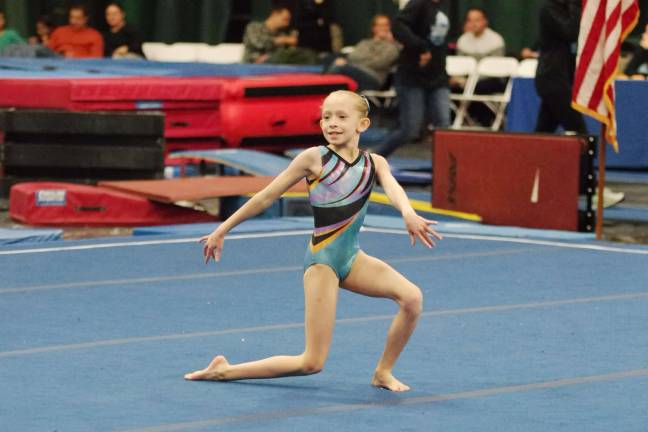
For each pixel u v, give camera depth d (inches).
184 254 807.1
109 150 1055.0
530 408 466.6
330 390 490.0
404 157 1440.7
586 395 486.0
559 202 932.0
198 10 1952.5
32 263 771.4
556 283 722.8
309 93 1304.1
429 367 529.0
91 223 946.1
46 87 1192.8
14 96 1206.3
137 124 1050.7
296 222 939.3
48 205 940.6
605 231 953.5
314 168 472.1
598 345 571.5
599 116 875.4
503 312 641.6
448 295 685.3
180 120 1246.9
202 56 1787.6
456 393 487.8
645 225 984.3
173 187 966.4
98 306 648.4
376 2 1859.0
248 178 1006.4
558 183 931.3
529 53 1651.1
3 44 1744.6
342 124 472.4
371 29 1857.8
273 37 1690.5
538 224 943.0
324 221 474.0
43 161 1063.0
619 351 560.7
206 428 435.5
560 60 1065.5
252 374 491.5
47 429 432.5
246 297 675.4
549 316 633.0
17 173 1072.8
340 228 473.7
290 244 850.1
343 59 1561.3
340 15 1879.9
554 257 810.8
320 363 482.0
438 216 966.4
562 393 488.7
